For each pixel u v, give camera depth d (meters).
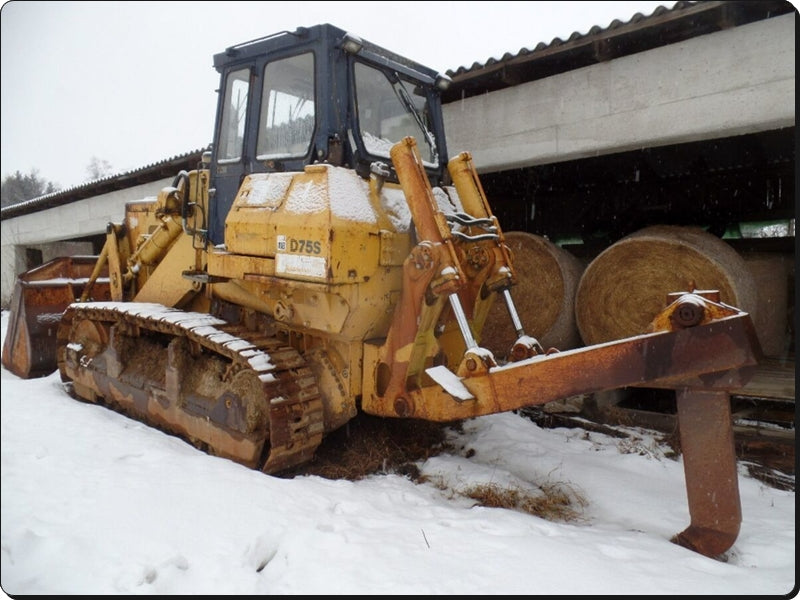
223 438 4.00
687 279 4.49
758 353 2.63
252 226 3.87
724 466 2.79
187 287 4.80
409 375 3.65
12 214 14.82
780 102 4.39
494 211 8.21
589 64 5.53
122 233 5.84
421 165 3.56
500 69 5.57
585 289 5.02
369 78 4.20
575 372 3.00
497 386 3.23
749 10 4.46
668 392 5.44
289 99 4.04
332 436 4.48
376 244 3.63
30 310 6.72
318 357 3.99
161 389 4.51
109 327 5.30
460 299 3.91
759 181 6.54
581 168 6.71
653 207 7.05
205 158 4.83
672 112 4.88
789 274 6.02
